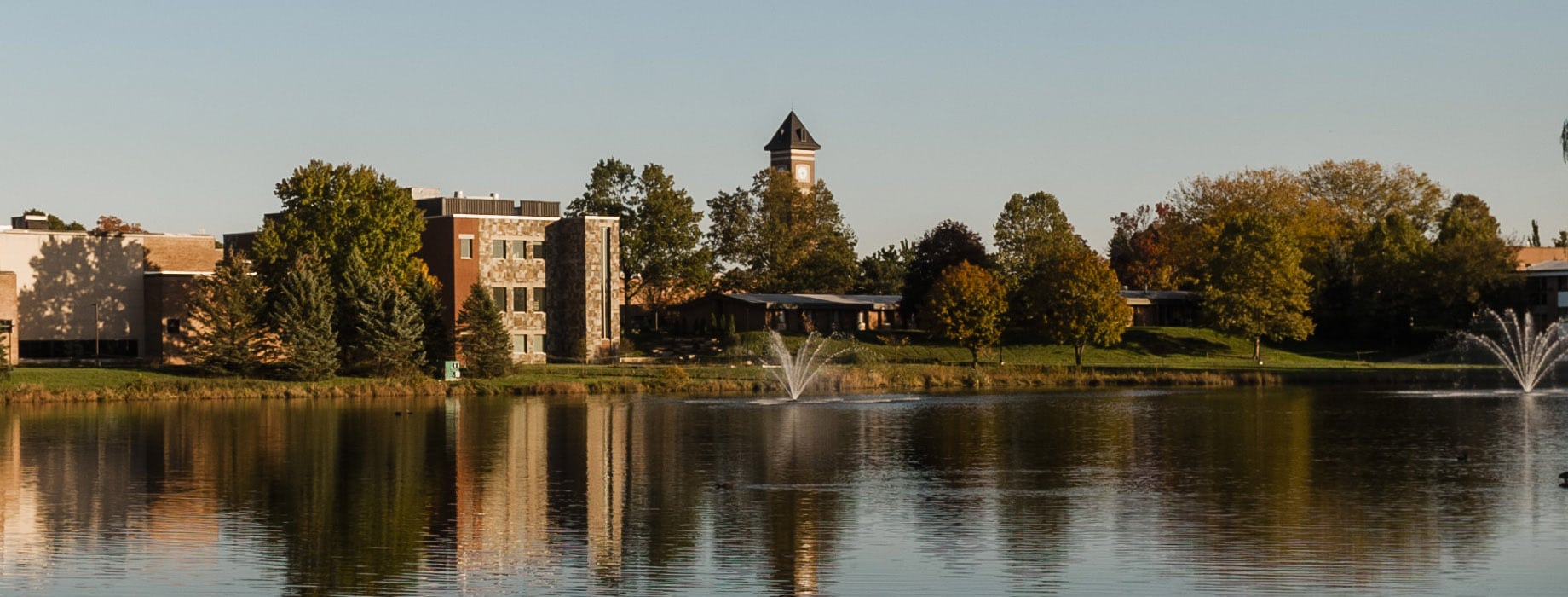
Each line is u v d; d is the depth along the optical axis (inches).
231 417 3277.6
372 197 4655.5
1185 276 7032.5
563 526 1754.4
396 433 2869.1
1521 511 1838.1
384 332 4306.1
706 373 4707.2
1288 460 2397.9
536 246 5344.5
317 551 1603.1
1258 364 5723.4
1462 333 5644.7
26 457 2443.4
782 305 6466.5
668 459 2420.0
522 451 2539.4
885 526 1747.0
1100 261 5610.2
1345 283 6373.0
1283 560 1530.5
